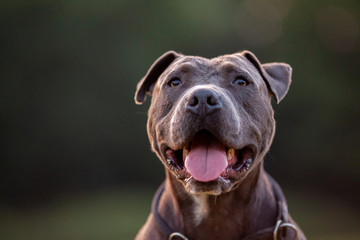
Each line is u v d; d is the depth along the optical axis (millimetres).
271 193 4652
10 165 25188
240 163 4230
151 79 5055
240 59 4566
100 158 26719
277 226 4289
